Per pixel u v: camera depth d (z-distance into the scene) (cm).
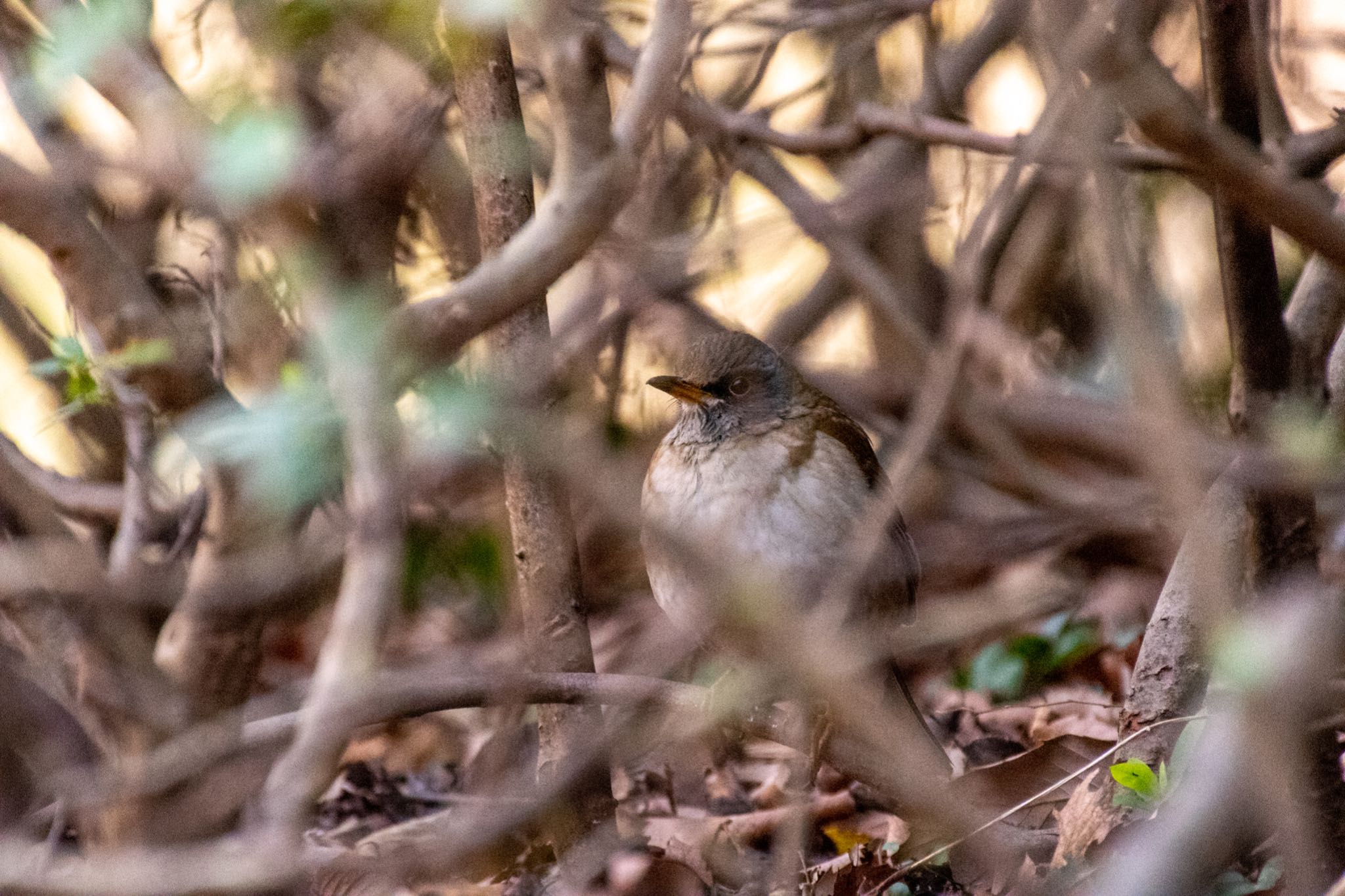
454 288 470
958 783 962
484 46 743
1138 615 1335
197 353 853
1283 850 553
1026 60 1441
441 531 691
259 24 612
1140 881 421
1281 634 413
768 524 1021
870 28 1273
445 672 834
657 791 1176
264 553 839
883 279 1408
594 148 462
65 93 770
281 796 489
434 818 1079
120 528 1034
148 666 866
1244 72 629
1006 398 1286
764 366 1080
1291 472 638
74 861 811
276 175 468
